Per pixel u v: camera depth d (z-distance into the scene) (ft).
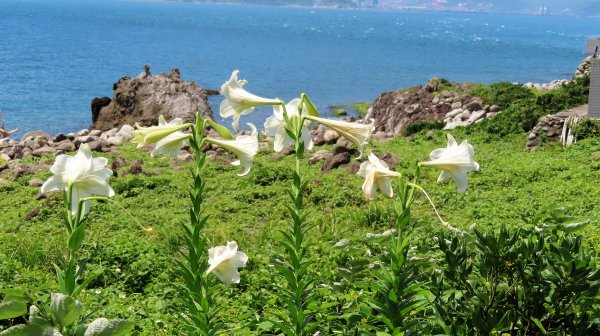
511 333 16.81
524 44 483.92
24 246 34.65
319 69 224.33
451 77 223.10
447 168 13.93
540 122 70.28
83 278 29.66
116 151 70.85
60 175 12.59
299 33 499.92
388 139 80.48
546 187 53.06
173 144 14.10
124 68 206.08
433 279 17.37
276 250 35.99
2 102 134.51
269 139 77.30
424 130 80.84
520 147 70.90
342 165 61.16
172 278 30.83
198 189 14.37
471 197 50.57
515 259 16.61
